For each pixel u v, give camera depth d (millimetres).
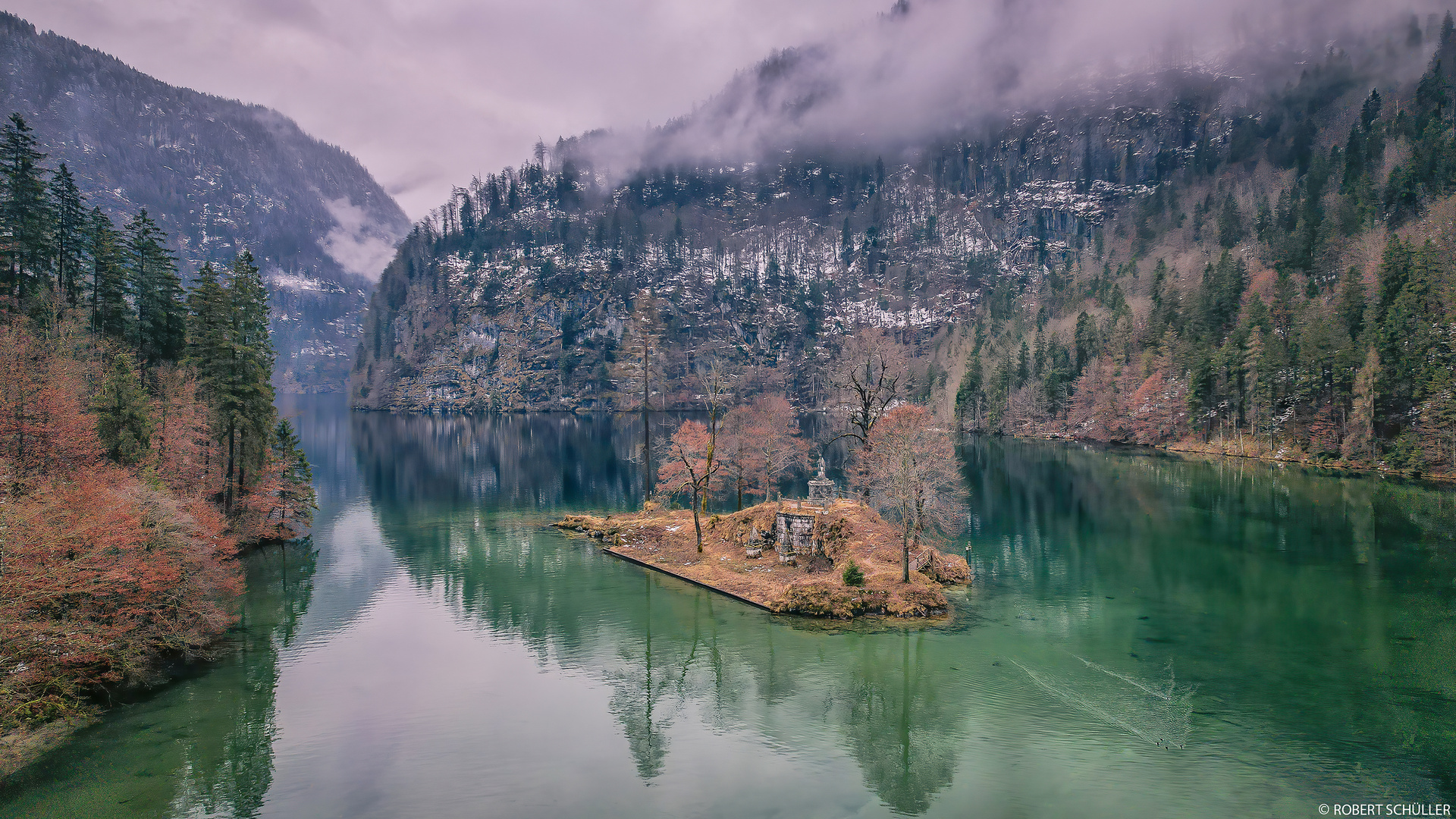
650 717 33812
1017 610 48531
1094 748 29906
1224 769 27906
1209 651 40438
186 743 31000
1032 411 173000
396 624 47438
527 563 63688
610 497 99812
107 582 34750
